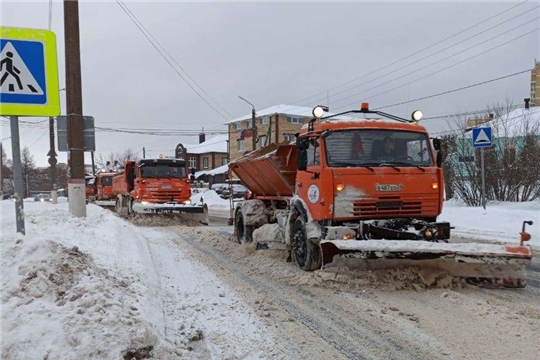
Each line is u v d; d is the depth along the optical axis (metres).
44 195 53.81
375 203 6.59
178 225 16.61
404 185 6.70
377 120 7.20
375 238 6.30
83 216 11.14
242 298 5.85
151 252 9.45
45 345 3.27
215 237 12.01
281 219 8.72
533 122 18.28
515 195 17.08
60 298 3.92
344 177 6.53
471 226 12.98
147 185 17.77
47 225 8.59
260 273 7.39
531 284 6.43
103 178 30.36
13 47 4.58
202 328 4.67
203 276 7.20
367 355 4.01
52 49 4.74
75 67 11.09
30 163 80.56
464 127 19.62
